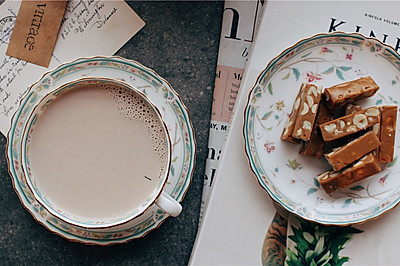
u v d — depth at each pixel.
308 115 0.42
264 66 0.45
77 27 0.45
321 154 0.43
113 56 0.42
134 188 0.41
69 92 0.41
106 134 0.41
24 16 0.45
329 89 0.42
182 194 0.43
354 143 0.42
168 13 0.47
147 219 0.44
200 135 0.47
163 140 0.41
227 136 0.45
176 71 0.47
